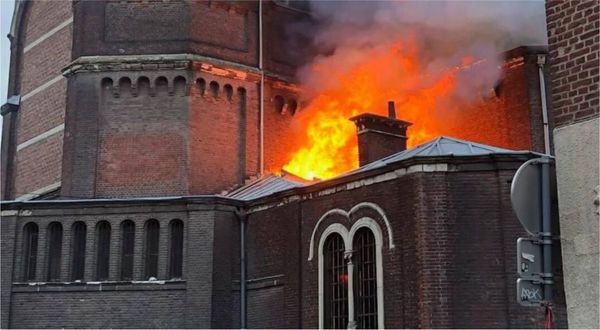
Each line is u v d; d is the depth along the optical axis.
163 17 30.62
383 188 21.27
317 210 23.45
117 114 30.12
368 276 21.41
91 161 29.70
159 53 30.27
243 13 32.00
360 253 21.81
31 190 33.66
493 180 19.91
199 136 29.89
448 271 19.48
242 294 25.34
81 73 30.47
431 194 19.98
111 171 29.70
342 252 22.42
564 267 8.44
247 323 25.19
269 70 31.98
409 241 20.08
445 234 19.72
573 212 8.47
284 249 24.39
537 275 7.95
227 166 30.23
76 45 31.02
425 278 19.45
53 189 31.95
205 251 25.05
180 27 30.47
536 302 7.88
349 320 21.50
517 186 8.09
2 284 25.94
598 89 8.55
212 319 24.53
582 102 8.70
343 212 22.42
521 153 19.83
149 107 30.09
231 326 25.05
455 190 20.02
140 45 30.41
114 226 26.05
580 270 8.28
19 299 25.94
